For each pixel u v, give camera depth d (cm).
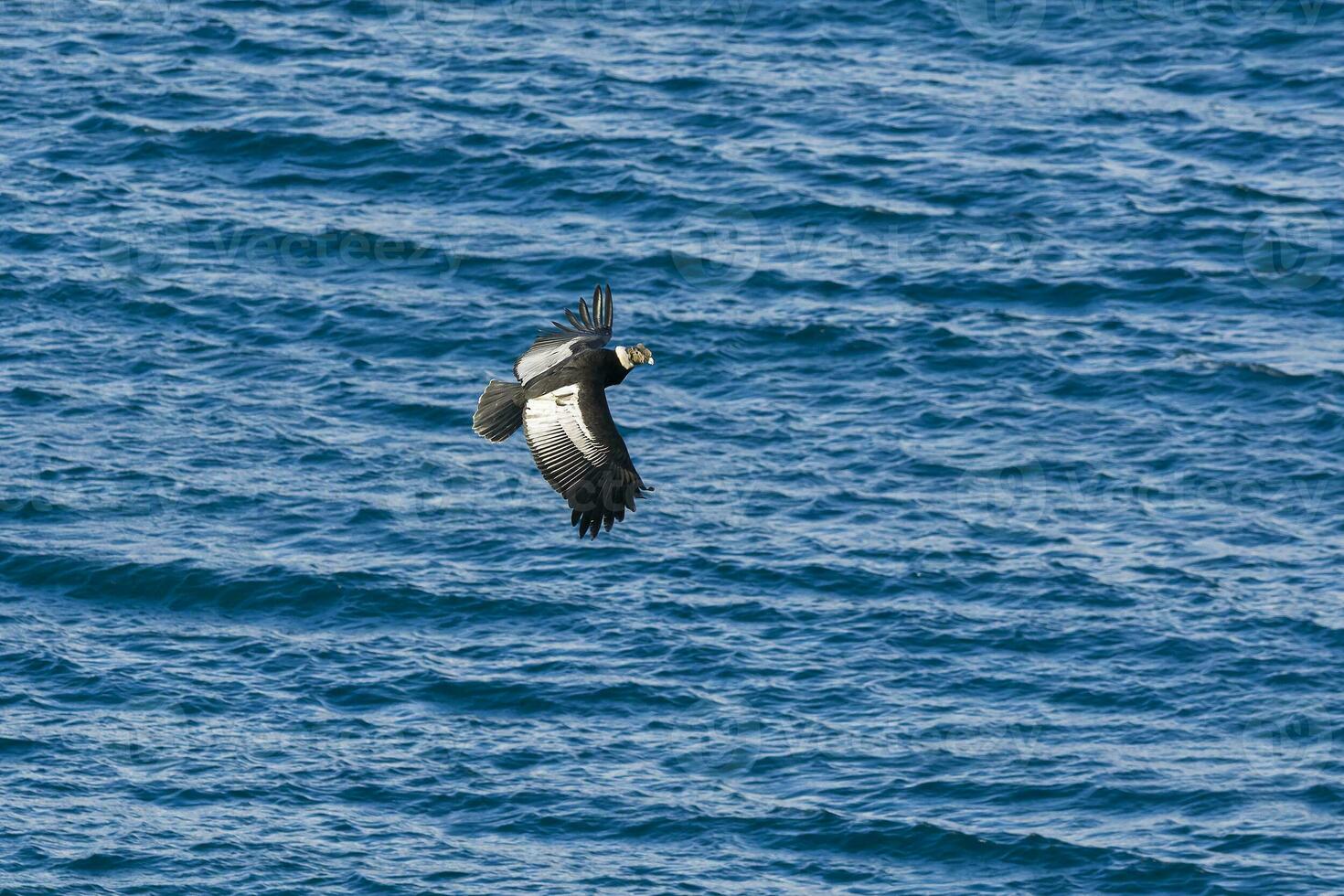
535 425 2458
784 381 6719
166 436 6425
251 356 6806
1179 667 5503
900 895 4716
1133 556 5953
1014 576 5853
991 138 8075
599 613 5691
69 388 6606
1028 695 5409
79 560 5862
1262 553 5969
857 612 5703
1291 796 5050
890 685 5431
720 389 6669
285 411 6562
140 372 6712
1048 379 6731
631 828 4906
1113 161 7956
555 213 7562
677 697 5369
